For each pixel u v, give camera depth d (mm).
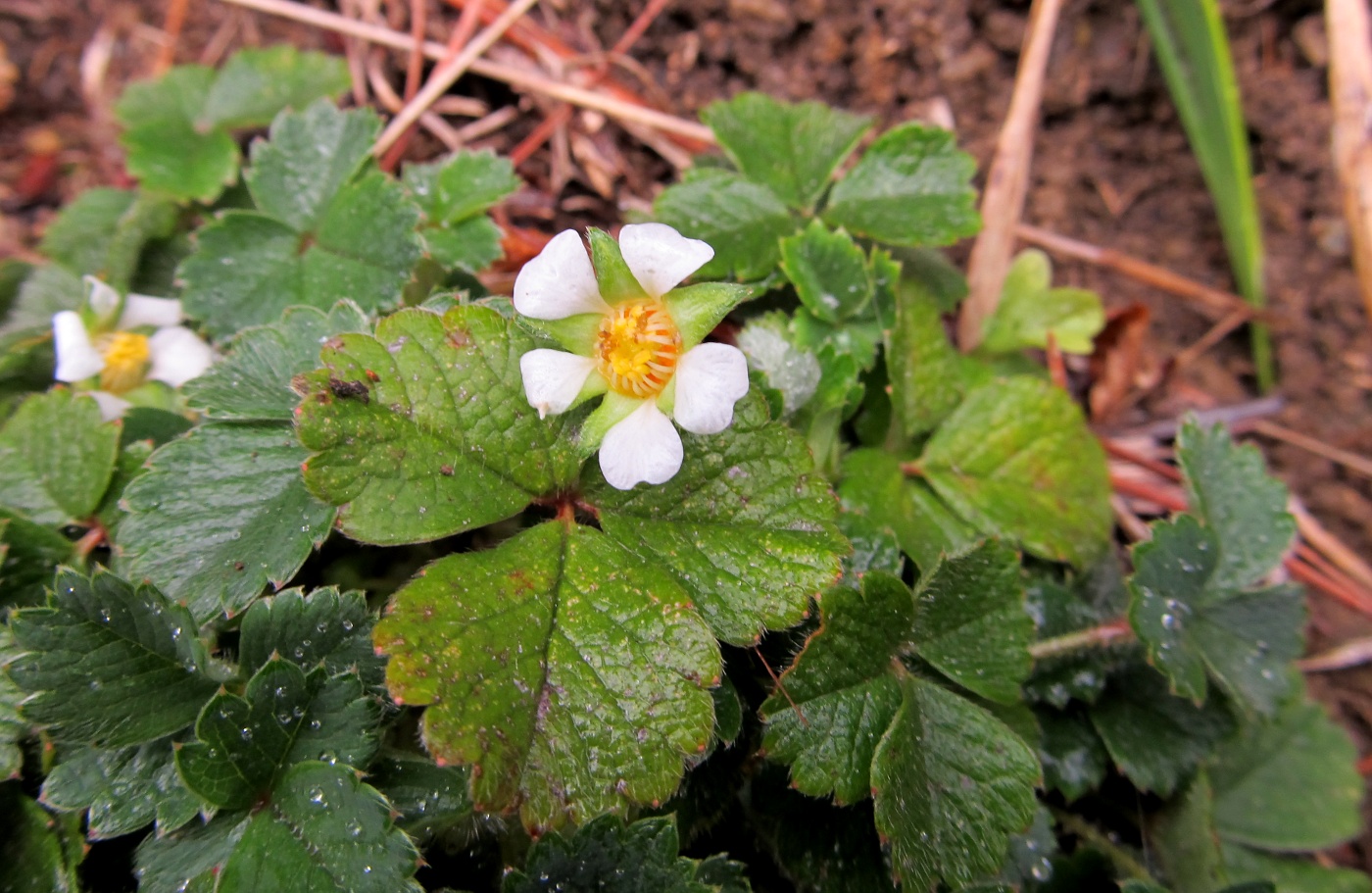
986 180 91
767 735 47
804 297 64
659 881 45
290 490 51
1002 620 54
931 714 51
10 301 74
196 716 46
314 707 45
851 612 49
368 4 90
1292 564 87
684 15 89
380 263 66
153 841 45
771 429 50
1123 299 96
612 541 48
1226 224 94
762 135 75
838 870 52
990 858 49
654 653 45
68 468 57
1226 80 89
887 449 68
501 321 49
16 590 53
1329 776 73
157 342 65
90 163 94
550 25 89
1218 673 59
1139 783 61
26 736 47
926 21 90
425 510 46
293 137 72
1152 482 87
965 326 84
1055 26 96
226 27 96
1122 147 98
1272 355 95
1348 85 92
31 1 97
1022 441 67
